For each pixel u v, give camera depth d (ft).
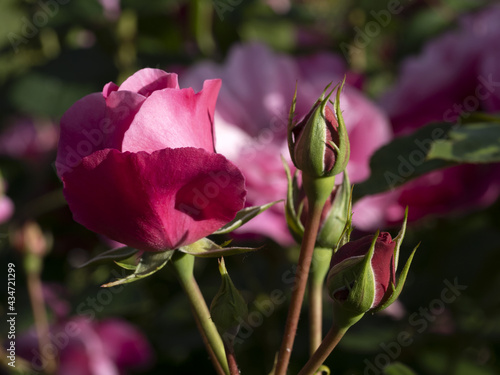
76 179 1.56
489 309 2.49
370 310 1.56
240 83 2.48
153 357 2.83
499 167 2.27
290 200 1.70
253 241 2.50
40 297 2.60
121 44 2.88
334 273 1.56
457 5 3.14
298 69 2.93
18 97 2.74
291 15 3.04
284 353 1.61
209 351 1.64
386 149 2.00
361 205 2.28
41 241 2.60
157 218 1.58
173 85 1.62
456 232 2.60
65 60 2.83
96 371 2.76
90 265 1.64
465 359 2.62
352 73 2.93
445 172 2.28
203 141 1.62
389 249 1.54
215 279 2.71
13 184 3.05
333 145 1.58
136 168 1.55
